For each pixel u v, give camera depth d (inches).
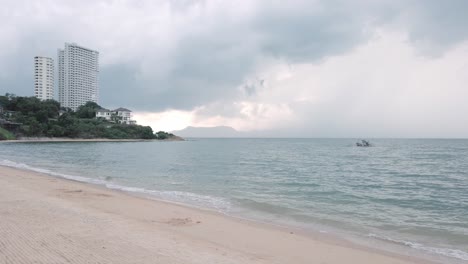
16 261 262.4
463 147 3875.5
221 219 486.0
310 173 1209.4
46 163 1533.0
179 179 989.2
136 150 2945.4
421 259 338.0
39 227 369.7
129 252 301.7
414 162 1784.0
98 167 1363.2
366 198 707.4
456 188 868.0
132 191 749.9
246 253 331.3
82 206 525.7
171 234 384.2
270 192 765.9
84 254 287.9
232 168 1359.5
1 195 587.8
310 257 332.2
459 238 416.5
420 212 573.6
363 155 2409.0
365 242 395.5
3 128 4554.6
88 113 6382.9
